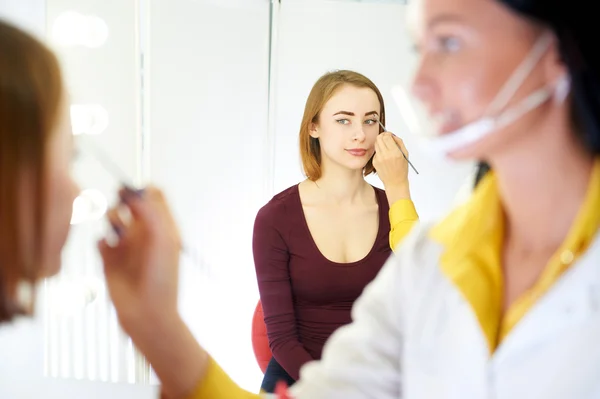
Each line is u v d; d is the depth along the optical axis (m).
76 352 2.03
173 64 1.99
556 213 0.52
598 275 0.48
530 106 0.48
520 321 0.51
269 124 2.00
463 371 0.55
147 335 0.66
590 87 0.47
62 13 1.96
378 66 1.95
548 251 0.53
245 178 2.02
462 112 0.49
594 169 0.50
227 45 1.98
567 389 0.48
